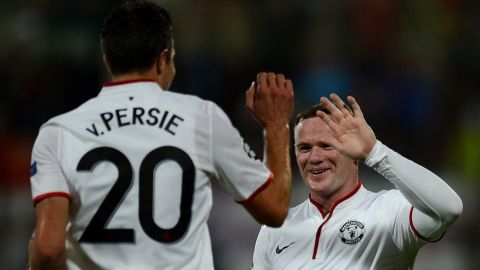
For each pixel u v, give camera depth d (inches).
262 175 496.4
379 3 1662.2
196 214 481.1
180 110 491.2
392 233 592.4
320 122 620.7
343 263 598.5
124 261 468.4
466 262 1279.5
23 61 1562.5
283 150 514.3
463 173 1492.4
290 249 619.2
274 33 1637.6
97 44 1594.5
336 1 1674.5
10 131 1455.5
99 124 483.5
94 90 1561.3
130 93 493.7
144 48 494.0
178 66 1592.0
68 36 1596.9
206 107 498.9
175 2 1630.2
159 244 470.0
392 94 1592.0
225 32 1615.4
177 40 1610.5
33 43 1590.8
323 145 617.0
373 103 1571.1
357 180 630.5
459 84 1662.2
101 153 477.4
